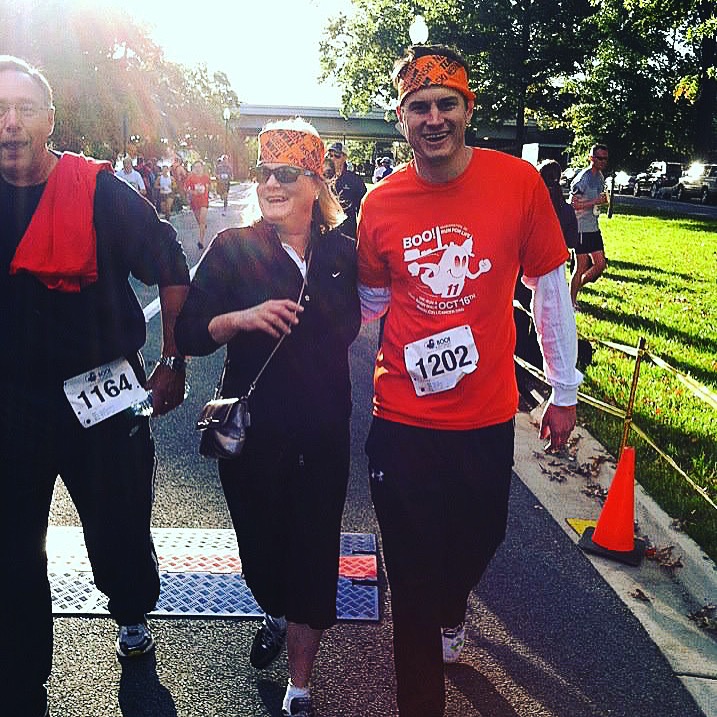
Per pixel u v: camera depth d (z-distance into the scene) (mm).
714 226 26922
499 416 2811
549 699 3061
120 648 3205
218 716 2902
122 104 30000
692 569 3982
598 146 10344
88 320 2801
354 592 3756
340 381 2881
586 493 5031
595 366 7629
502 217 2713
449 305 2736
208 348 2795
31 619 2793
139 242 2863
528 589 3852
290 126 2801
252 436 2816
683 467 5227
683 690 3141
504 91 35844
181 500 4680
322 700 3037
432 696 2781
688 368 7719
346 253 2902
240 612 3533
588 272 10883
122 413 2889
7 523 2791
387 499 2818
